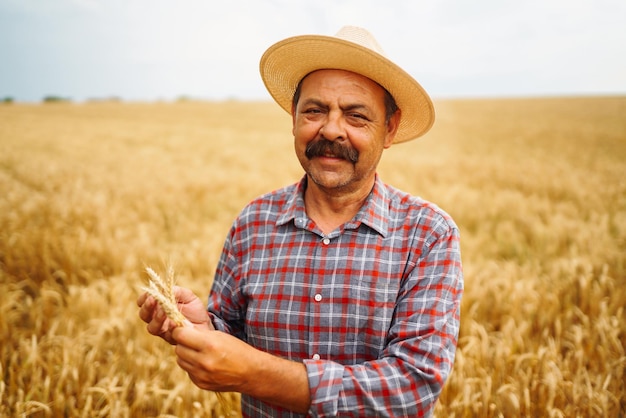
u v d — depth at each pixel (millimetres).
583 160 18359
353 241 1639
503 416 3293
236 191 11258
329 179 1614
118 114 46031
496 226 8328
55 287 5266
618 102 56781
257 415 1750
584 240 6961
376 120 1644
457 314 1571
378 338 1573
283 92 2035
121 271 5875
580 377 3455
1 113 45281
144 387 3238
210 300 1903
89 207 8633
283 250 1719
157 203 9883
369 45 1694
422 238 1610
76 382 3375
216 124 35938
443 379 1438
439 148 22141
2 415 3127
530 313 4520
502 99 72375
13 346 4160
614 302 4777
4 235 6645
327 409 1379
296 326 1636
